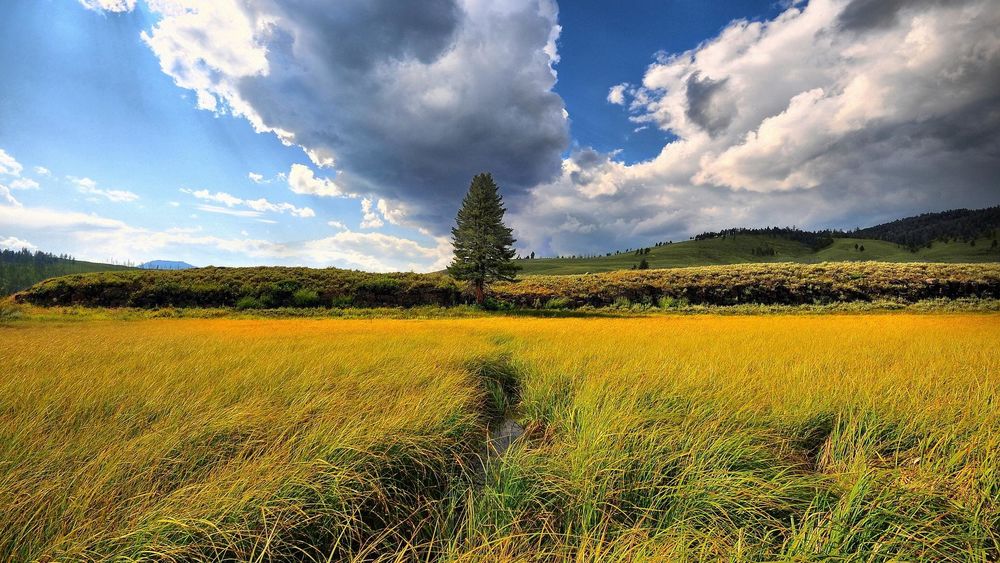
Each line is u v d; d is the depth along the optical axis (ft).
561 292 160.76
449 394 17.90
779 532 9.06
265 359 26.63
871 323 62.44
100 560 7.25
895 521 8.48
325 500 9.62
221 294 140.77
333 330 60.95
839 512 8.52
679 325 63.46
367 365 25.00
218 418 13.61
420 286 157.69
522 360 28.91
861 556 7.83
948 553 8.04
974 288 128.26
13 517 7.97
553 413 18.02
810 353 28.30
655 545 7.75
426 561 8.11
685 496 9.77
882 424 13.89
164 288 139.13
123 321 99.04
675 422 14.35
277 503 8.91
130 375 20.98
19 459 10.28
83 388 17.47
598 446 11.99
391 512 10.75
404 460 12.44
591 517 9.36
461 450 14.61
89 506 8.44
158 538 7.69
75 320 102.53
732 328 55.21
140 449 10.55
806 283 140.87
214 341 40.32
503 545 7.80
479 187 154.92
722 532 8.51
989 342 33.37
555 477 10.69
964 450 10.73
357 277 164.14
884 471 9.62
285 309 130.62
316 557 8.89
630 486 10.39
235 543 7.95
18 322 92.79
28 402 15.69
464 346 36.17
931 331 44.62
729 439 12.07
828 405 15.66
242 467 9.86
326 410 14.88
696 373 20.75
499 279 152.46
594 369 23.34
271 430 12.91
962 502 9.04
